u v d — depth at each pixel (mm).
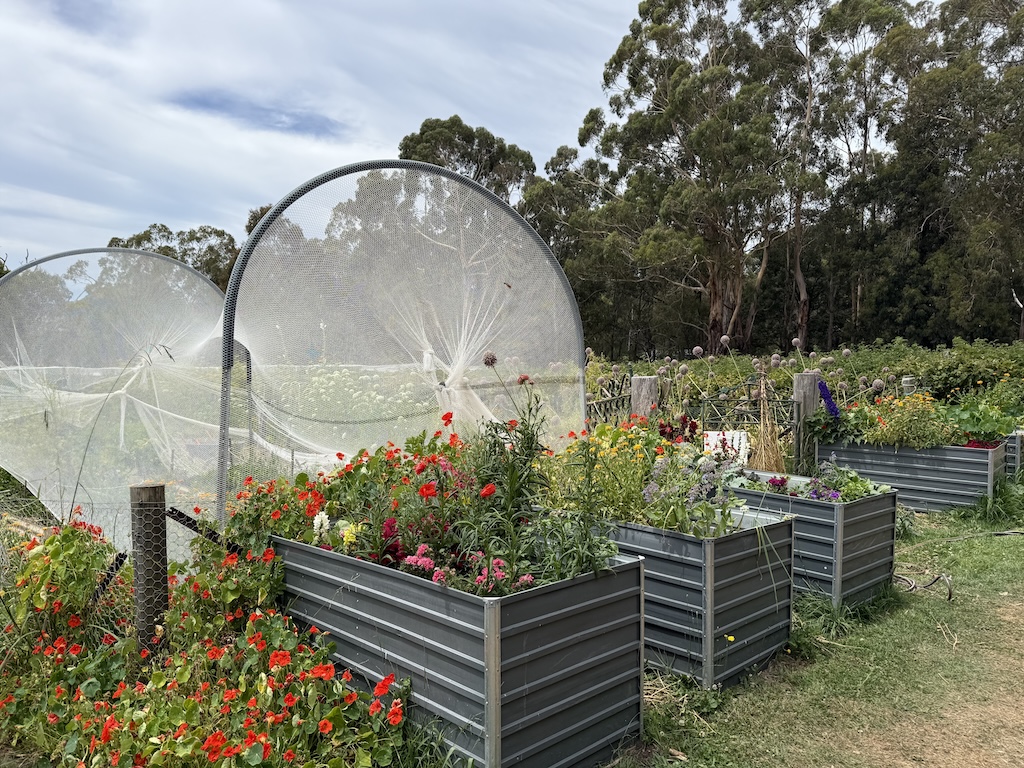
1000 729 2820
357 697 2391
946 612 4027
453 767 2254
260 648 2494
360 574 2654
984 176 26125
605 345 36250
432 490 2857
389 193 3777
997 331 26188
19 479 4797
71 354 4535
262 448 3615
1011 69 26984
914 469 6465
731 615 3146
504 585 2352
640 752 2619
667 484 3541
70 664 2816
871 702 3021
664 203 27359
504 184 36500
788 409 7348
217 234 31922
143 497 2895
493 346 4414
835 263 31438
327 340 3758
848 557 3908
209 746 1941
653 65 31344
